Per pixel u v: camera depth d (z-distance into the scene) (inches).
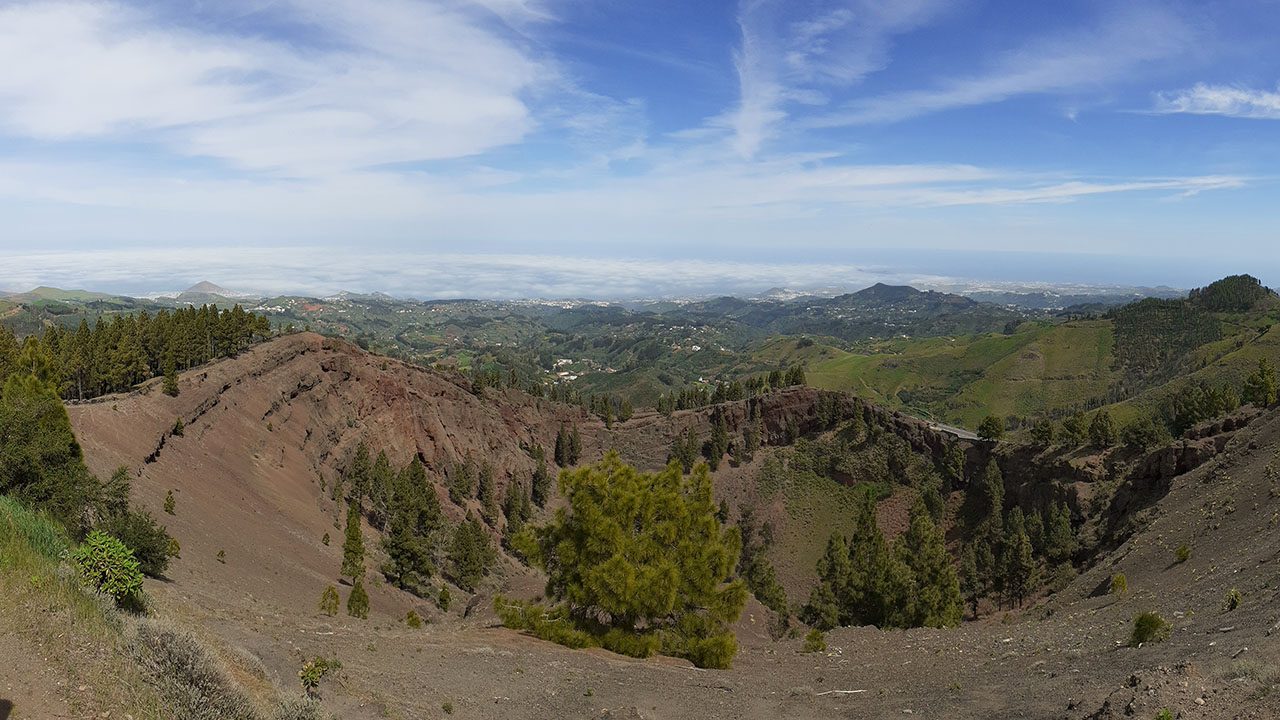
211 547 1815.9
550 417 5954.7
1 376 2554.1
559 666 1039.6
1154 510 2674.7
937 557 2425.0
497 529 4190.5
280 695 625.3
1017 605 2982.3
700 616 1332.4
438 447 4547.2
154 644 539.2
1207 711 544.1
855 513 4724.4
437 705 804.6
